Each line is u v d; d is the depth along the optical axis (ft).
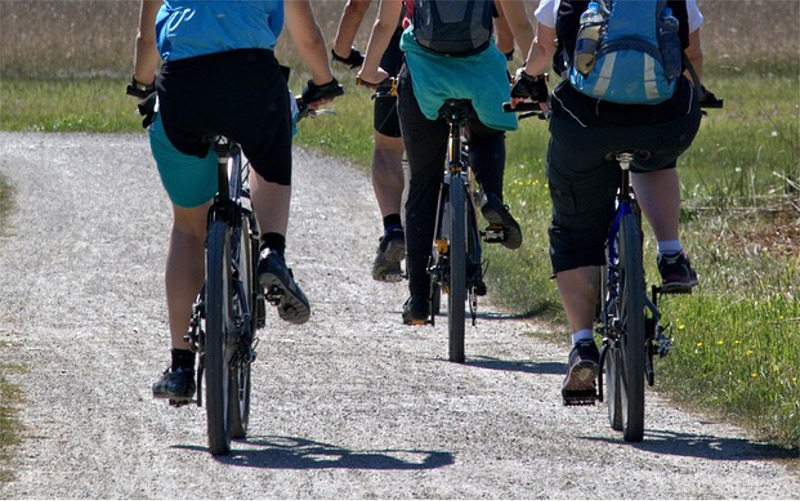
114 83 349.00
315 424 74.02
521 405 79.87
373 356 95.45
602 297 72.33
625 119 66.49
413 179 95.20
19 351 93.76
